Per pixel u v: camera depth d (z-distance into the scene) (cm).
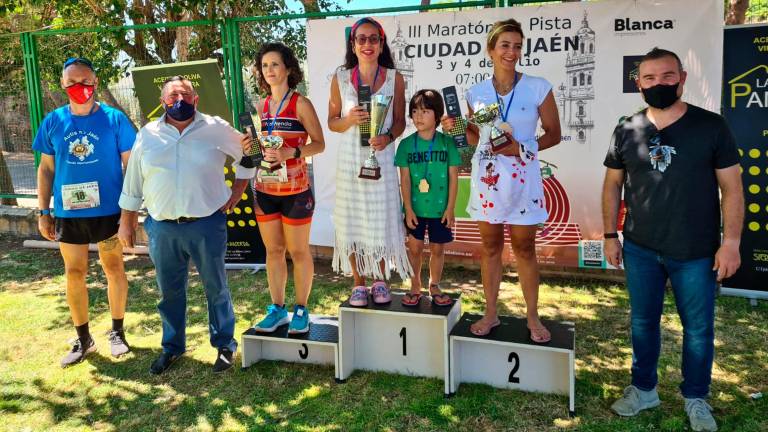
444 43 560
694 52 501
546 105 315
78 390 360
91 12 845
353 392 348
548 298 522
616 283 563
